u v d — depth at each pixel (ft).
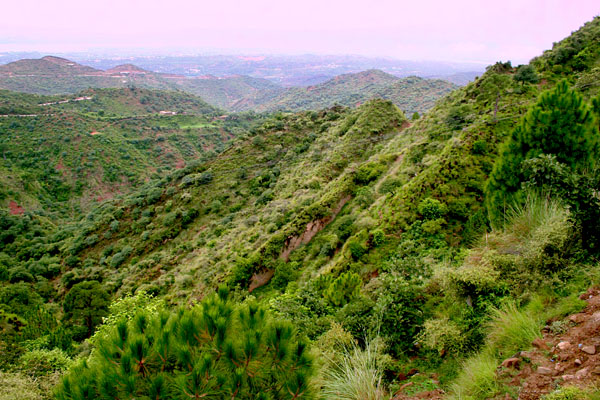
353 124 157.48
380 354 17.04
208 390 9.04
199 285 81.51
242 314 11.20
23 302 111.96
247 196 145.38
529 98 81.30
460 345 15.76
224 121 422.82
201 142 361.92
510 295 16.98
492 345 14.30
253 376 9.87
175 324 10.82
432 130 94.73
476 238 32.55
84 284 87.45
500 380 11.50
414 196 50.55
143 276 114.32
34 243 177.06
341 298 29.84
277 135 182.39
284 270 65.31
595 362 10.02
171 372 9.95
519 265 18.58
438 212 44.14
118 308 43.65
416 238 42.75
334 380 15.25
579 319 12.48
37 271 144.36
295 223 77.92
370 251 46.24
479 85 104.17
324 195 92.68
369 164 95.04
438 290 22.00
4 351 40.11
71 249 150.71
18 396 24.80
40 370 33.40
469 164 51.60
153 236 138.62
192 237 132.36
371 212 65.77
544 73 94.32
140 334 10.45
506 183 28.32
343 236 64.49
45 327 64.44
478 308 17.89
